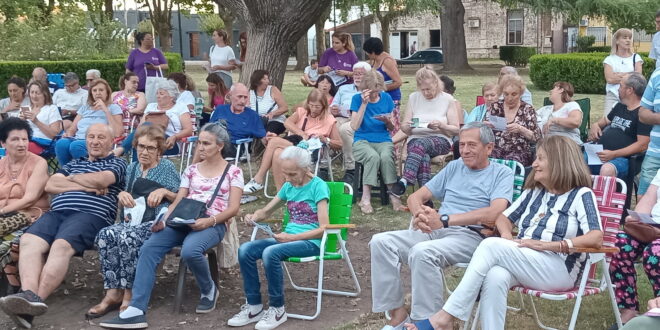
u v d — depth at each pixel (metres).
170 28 37.28
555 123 7.17
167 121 8.67
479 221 4.52
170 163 5.62
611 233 4.38
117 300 5.21
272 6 10.45
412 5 27.70
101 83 8.81
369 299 5.42
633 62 8.98
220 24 42.34
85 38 21.70
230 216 5.29
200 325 5.02
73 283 5.85
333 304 5.34
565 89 7.29
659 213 4.69
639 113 6.09
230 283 5.84
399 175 8.39
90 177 5.46
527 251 4.09
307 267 6.19
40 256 5.20
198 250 5.07
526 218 4.36
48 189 5.51
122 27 23.36
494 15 44.47
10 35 21.41
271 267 4.91
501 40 44.59
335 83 10.28
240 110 8.69
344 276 5.95
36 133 8.75
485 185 4.70
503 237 4.37
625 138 6.71
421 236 4.66
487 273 4.06
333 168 9.56
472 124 4.74
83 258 6.44
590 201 4.15
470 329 4.55
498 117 6.70
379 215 7.67
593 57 19.72
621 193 4.40
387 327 4.50
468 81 24.59
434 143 7.61
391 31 48.38
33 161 5.74
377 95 7.94
